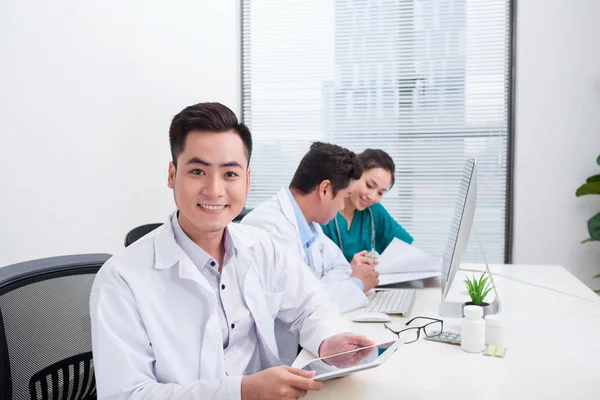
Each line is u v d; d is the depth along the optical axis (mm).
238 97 3404
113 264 1089
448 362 1201
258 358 1286
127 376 986
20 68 2955
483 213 3211
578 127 2980
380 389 1056
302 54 3400
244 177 1142
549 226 3045
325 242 2082
